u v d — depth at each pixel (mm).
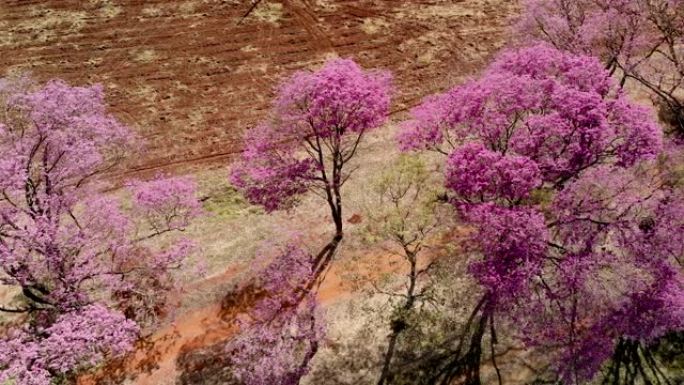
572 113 15086
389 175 19094
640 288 15734
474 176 14758
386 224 17734
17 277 14953
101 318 14766
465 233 18906
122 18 29422
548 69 17266
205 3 30516
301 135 18094
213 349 17703
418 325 17859
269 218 21094
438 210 18938
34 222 15469
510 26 27734
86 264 16031
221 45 28297
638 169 17672
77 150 16391
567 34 21594
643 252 15766
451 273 18828
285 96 17219
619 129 15453
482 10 31125
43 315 16672
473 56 28391
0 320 18031
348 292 19016
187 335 18047
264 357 16266
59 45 27891
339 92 16797
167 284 18906
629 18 21531
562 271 14969
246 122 24938
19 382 13211
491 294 15008
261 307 17531
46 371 13641
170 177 22594
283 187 18109
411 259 17500
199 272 19219
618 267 15742
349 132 21562
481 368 17250
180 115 25125
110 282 16609
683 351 17531
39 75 26422
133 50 27828
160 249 19656
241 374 16594
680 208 16422
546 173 15414
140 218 19797
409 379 17078
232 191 22062
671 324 15641
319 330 17000
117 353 16750
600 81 16812
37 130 16422
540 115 15867
